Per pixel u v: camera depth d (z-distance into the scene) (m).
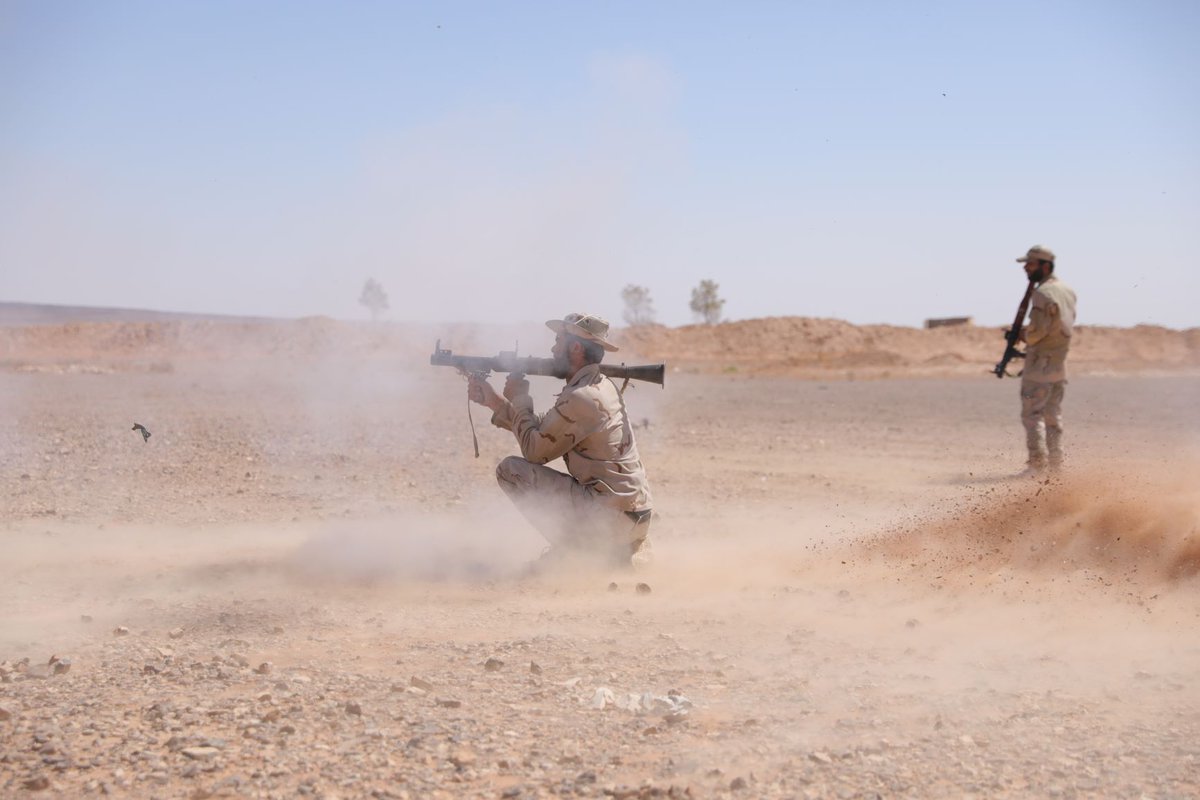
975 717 4.30
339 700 4.55
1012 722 4.23
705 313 99.31
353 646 5.48
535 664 5.02
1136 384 37.91
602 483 7.06
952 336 76.56
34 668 4.97
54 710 4.40
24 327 67.31
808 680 4.83
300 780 3.73
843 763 3.85
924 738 4.08
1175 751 3.91
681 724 4.26
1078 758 3.87
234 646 5.44
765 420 21.34
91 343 65.56
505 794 3.60
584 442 7.07
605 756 3.93
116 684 4.77
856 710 4.42
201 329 63.47
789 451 15.44
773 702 4.53
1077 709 4.38
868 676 4.88
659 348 77.94
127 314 140.25
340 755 3.94
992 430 18.86
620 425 7.15
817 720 4.30
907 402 27.75
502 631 5.79
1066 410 23.78
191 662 5.09
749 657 5.23
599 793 3.61
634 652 5.34
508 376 7.30
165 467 13.09
